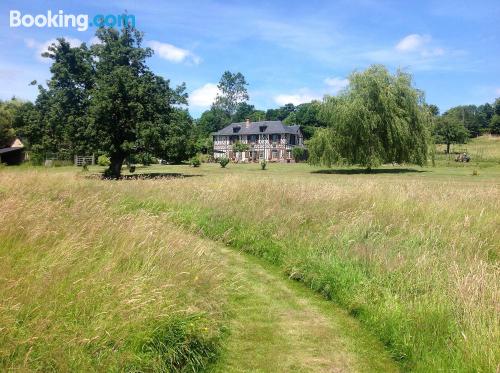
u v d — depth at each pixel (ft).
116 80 99.60
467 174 123.75
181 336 13.65
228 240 30.50
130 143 99.60
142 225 22.62
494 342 13.17
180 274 17.44
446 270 19.76
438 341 14.62
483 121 411.13
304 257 24.45
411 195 40.68
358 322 17.95
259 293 21.09
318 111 136.67
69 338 11.93
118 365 11.85
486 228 28.35
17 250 16.67
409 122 127.24
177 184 46.98
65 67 104.63
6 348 11.05
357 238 25.80
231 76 367.86
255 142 287.07
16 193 32.42
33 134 110.93
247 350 15.46
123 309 13.41
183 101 111.55
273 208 34.06
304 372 14.14
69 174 53.78
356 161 130.72
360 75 128.06
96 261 17.06
